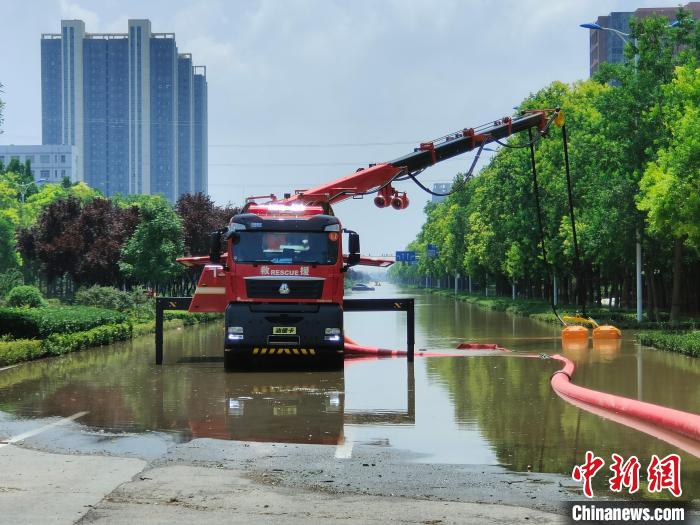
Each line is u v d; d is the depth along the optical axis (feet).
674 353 82.02
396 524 21.11
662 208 103.71
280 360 69.15
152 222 155.43
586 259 161.79
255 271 60.13
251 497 23.77
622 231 127.54
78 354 81.56
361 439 33.78
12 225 238.68
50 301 161.68
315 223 60.75
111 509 22.36
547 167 167.22
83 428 36.73
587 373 62.23
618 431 35.47
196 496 23.86
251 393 49.62
